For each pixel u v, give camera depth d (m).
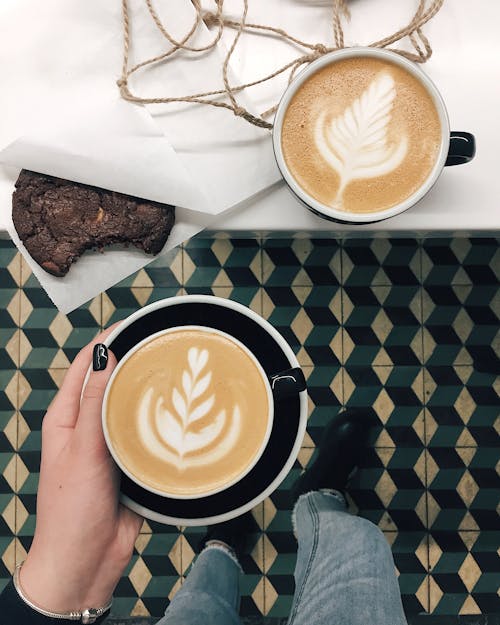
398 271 1.38
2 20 0.70
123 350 0.70
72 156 0.71
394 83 0.64
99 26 0.70
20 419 1.38
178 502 0.69
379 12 0.72
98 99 0.71
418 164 0.64
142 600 1.37
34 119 0.71
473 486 1.38
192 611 1.06
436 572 1.38
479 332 1.38
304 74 0.63
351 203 0.65
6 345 1.39
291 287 1.38
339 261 1.38
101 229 0.73
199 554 1.34
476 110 0.72
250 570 1.37
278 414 0.68
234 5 0.72
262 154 0.72
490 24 0.72
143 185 0.72
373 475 1.38
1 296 1.38
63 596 0.69
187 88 0.71
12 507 1.38
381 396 1.38
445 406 1.38
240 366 0.66
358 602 0.93
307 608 0.98
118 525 0.72
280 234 0.89
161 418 0.65
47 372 1.38
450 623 1.37
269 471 0.68
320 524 1.12
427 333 1.38
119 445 0.65
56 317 1.38
